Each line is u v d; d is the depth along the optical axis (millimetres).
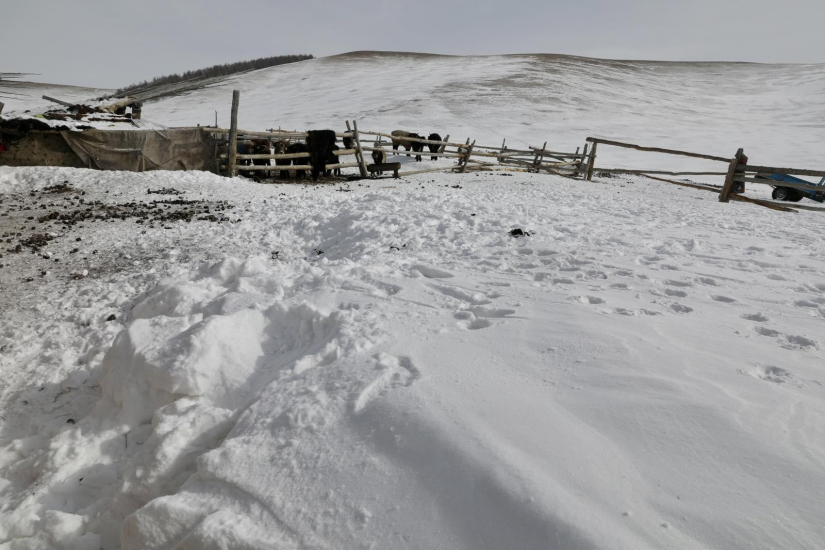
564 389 2293
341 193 11227
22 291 5414
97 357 3971
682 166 28391
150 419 2895
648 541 1484
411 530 1678
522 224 6527
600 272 4270
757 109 59188
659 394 2180
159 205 9469
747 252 5277
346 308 3543
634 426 1988
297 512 1848
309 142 14266
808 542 1456
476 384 2361
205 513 1963
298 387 2559
